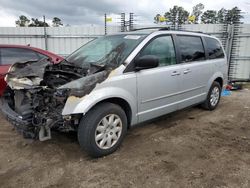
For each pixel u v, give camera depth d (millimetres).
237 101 6395
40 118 2832
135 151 3336
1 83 4695
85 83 2850
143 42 3518
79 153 3279
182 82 4188
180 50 4188
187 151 3342
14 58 5094
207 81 4953
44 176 2738
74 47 10305
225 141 3699
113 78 3072
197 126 4367
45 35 10172
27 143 3568
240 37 9484
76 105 2738
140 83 3404
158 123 4488
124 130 3342
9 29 10141
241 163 3012
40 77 3246
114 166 2941
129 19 10109
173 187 2525
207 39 5035
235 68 9766
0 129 4109
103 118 3051
